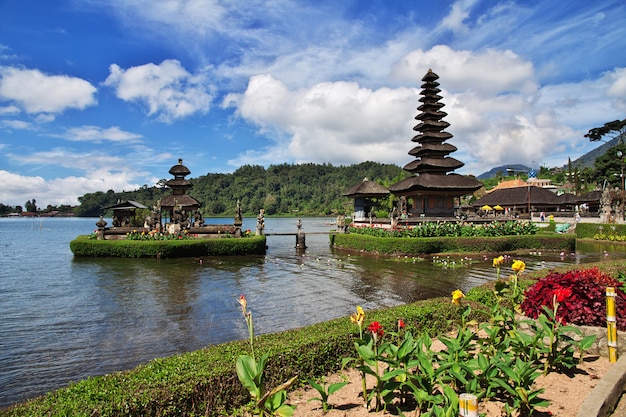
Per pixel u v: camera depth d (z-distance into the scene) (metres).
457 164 37.00
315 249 33.41
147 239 28.47
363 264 22.92
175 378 4.93
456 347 5.48
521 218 48.03
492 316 7.01
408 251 26.88
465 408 3.02
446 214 36.59
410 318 7.73
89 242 27.02
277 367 5.68
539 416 4.73
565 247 28.86
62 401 4.36
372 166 198.88
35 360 8.13
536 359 6.25
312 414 4.91
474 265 21.97
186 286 15.99
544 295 7.73
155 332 9.88
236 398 5.11
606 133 71.19
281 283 16.75
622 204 45.12
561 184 94.12
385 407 4.91
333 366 6.32
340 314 11.68
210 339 9.35
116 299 13.55
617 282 8.29
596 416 4.52
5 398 6.55
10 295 14.32
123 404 4.27
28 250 34.69
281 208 158.88
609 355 6.64
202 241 27.48
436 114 38.28
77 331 10.01
